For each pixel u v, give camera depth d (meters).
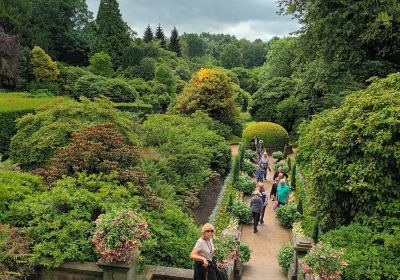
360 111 9.11
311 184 10.47
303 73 19.88
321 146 9.95
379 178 8.39
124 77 45.81
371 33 15.55
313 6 16.88
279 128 29.86
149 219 7.88
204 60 85.69
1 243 5.84
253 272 10.51
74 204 7.28
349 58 16.61
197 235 8.66
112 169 8.79
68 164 8.92
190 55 103.88
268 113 36.19
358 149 8.94
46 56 35.50
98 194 7.56
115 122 11.47
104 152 9.13
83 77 35.50
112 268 6.00
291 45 44.06
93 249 6.52
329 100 19.22
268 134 29.42
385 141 8.32
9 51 30.42
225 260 7.83
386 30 15.51
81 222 6.82
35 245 6.39
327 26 16.53
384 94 9.02
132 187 8.52
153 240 6.93
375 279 6.16
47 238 6.59
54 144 10.32
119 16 54.44
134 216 6.27
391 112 8.38
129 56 49.72
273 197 17.62
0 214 6.86
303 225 12.52
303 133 18.09
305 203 14.88
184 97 28.94
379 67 16.48
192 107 28.12
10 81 30.97
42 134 10.61
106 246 5.91
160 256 7.51
